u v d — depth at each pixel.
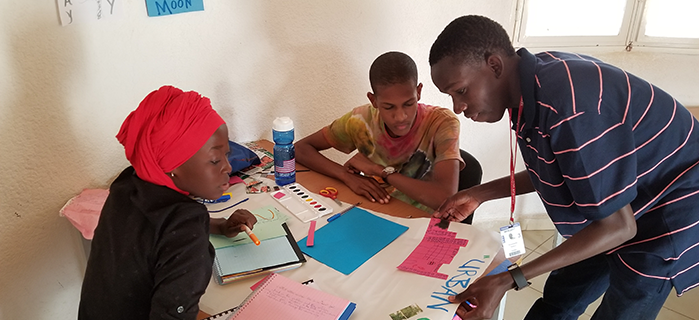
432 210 1.44
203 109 0.79
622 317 1.15
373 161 1.65
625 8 2.08
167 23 1.40
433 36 1.92
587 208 0.89
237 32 1.56
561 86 0.87
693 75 2.09
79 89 1.23
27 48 1.09
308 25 1.69
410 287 0.95
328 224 1.20
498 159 2.29
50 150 1.20
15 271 1.18
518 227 1.04
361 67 1.86
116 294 0.80
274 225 1.17
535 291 2.09
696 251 1.06
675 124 0.99
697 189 1.02
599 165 0.87
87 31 1.22
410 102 1.39
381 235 1.14
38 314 1.27
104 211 0.82
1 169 1.09
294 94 1.77
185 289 0.76
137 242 0.76
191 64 1.50
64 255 1.30
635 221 0.99
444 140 1.47
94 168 1.32
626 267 1.11
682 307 1.97
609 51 2.14
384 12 1.81
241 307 0.87
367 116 1.63
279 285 0.93
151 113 0.77
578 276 1.34
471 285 0.93
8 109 1.08
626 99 0.91
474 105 1.00
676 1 2.04
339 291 0.94
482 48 0.93
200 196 0.86
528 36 2.08
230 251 1.05
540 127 0.92
